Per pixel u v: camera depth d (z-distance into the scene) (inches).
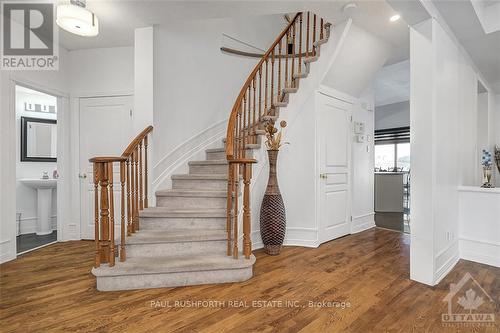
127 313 74.0
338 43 129.6
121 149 147.6
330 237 149.0
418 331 66.3
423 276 93.7
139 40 126.7
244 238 99.7
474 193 117.0
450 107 108.8
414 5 85.0
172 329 66.9
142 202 119.1
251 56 175.8
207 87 156.6
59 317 72.0
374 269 106.1
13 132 120.2
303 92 140.0
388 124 313.9
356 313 74.4
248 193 99.2
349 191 163.0
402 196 255.3
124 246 95.7
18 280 95.7
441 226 100.2
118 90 146.9
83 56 149.3
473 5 93.5
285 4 108.7
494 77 163.6
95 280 95.7
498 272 103.7
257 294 84.9
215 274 93.0
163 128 134.4
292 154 140.0
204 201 122.9
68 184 149.3
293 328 67.5
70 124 150.1
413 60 96.3
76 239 149.9
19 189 168.4
